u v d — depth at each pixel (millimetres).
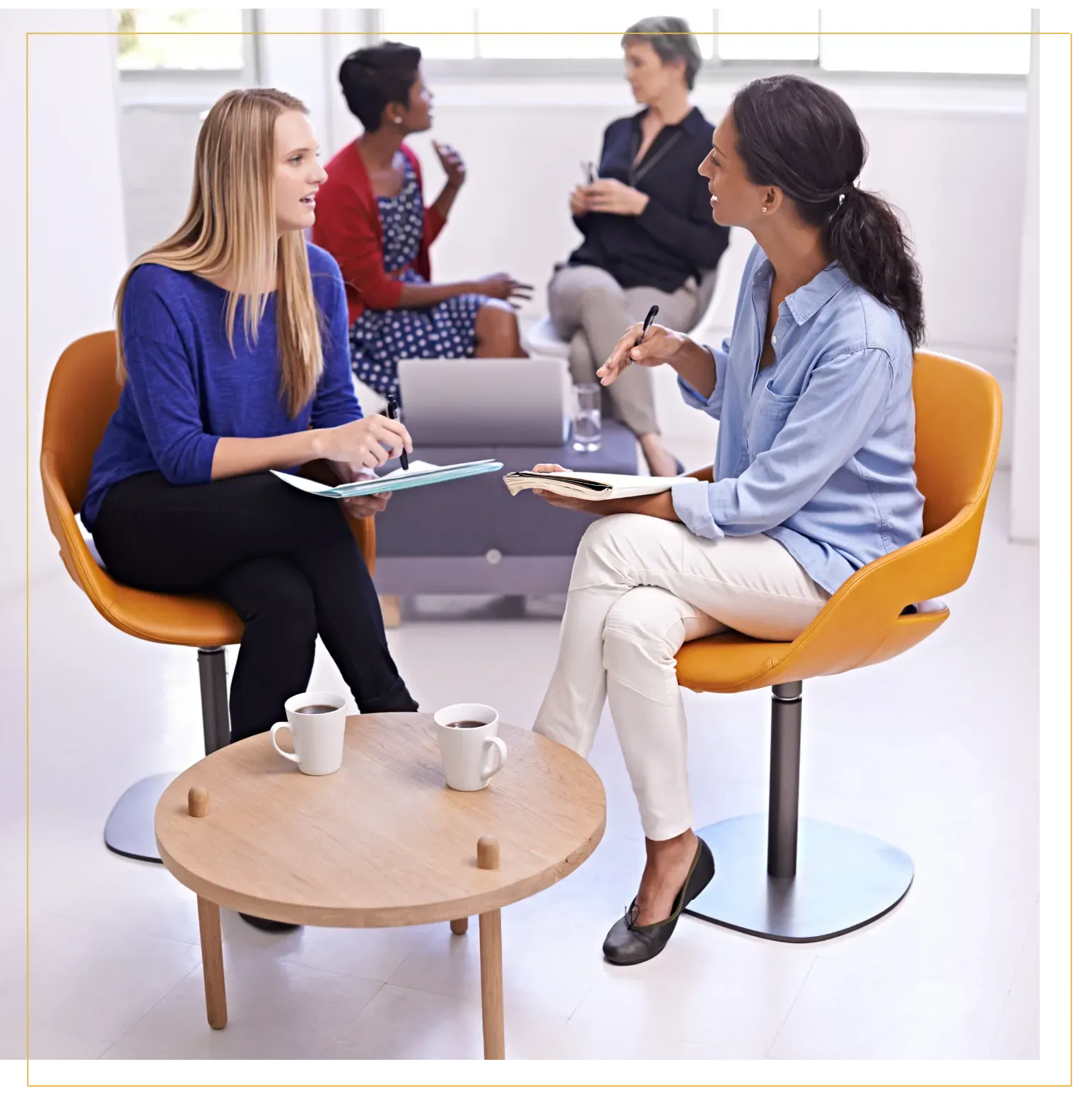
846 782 2729
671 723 2137
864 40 4895
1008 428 4879
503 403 3363
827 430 2143
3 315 3666
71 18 3789
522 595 3838
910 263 2215
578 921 2281
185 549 2348
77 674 3336
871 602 2070
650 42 4168
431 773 1968
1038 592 3750
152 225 4859
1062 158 3830
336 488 2291
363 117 4188
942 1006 2045
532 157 5324
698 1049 1949
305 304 2461
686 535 2176
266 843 1771
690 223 4266
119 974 2148
